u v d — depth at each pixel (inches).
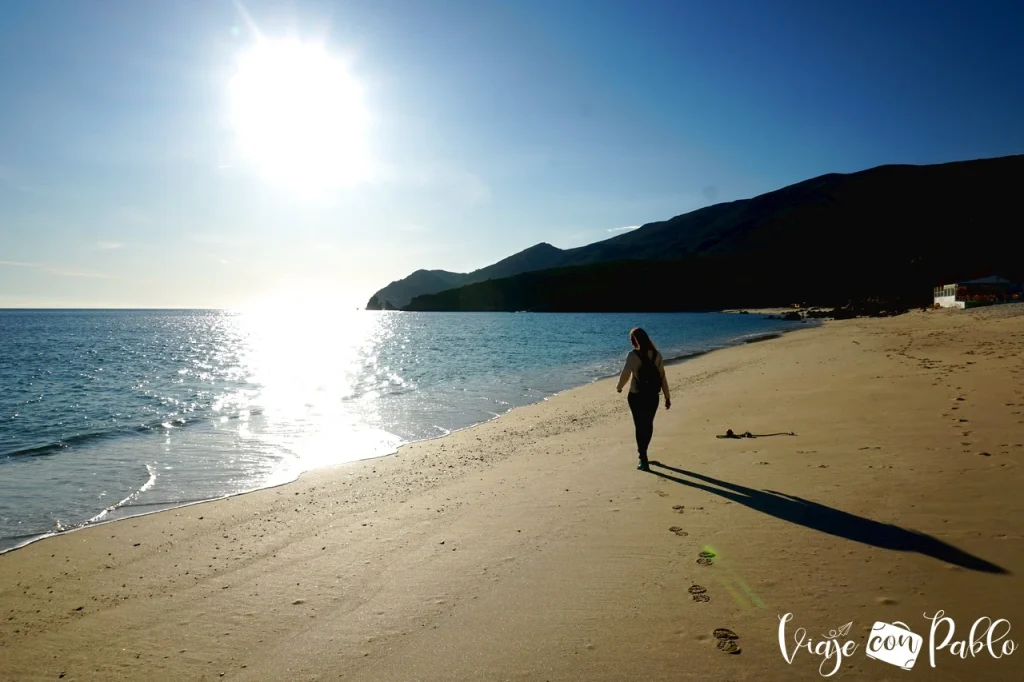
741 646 130.5
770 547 185.8
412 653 136.8
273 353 1720.0
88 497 318.7
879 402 420.5
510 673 125.2
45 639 157.9
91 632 160.9
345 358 1466.5
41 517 284.0
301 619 159.5
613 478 289.9
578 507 245.3
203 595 181.2
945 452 275.0
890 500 218.4
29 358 1507.1
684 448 346.0
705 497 244.8
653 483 274.1
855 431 340.8
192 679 132.5
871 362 690.2
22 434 515.2
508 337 2246.6
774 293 5895.7
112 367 1262.3
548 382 821.2
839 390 494.9
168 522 266.4
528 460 353.4
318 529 242.2
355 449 434.0
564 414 530.9
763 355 952.3
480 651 135.4
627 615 148.2
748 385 598.5
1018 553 165.2
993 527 184.4
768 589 157.6
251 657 140.9
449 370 1038.4
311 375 1037.2
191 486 337.7
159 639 153.6
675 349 1315.2
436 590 171.9
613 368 981.8
